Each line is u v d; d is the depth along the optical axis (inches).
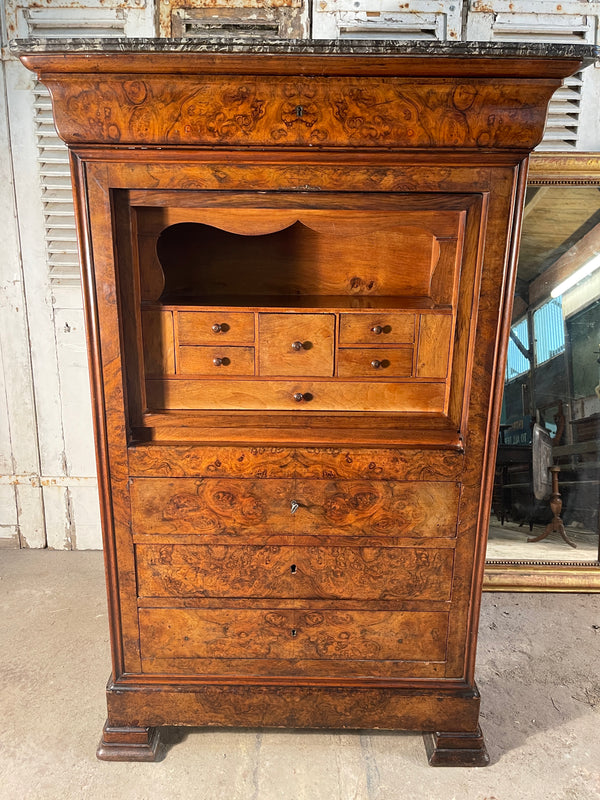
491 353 56.4
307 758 64.1
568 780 61.5
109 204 52.7
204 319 57.8
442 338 58.3
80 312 97.7
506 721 69.2
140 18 85.9
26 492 104.2
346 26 85.1
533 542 98.0
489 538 97.9
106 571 61.2
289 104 50.0
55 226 93.5
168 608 62.3
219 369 59.0
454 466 58.7
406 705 63.3
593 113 89.7
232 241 67.7
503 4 85.5
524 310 94.3
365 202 53.7
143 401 59.0
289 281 68.5
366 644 63.2
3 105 89.7
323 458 58.6
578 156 88.9
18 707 70.1
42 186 92.2
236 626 62.7
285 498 59.5
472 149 51.3
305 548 60.8
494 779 61.6
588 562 97.5
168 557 61.1
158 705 63.2
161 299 64.6
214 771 62.2
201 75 49.1
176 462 58.6
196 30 86.6
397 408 59.8
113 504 59.7
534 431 96.7
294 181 52.7
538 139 51.0
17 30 86.8
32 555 104.5
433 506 59.7
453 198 53.6
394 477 58.9
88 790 59.6
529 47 46.7
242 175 52.6
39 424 101.7
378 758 64.3
